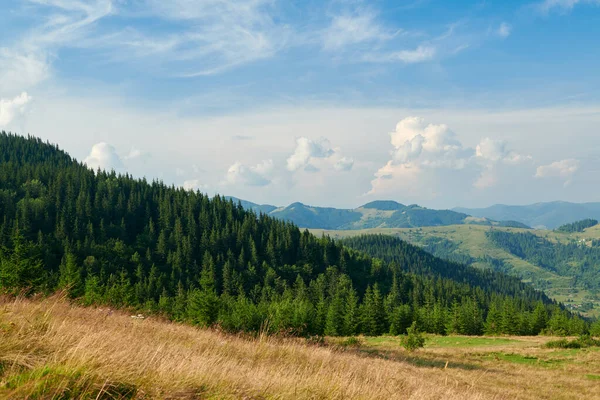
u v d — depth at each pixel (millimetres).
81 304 9727
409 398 7484
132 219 185250
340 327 76938
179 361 5465
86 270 122188
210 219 192500
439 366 28266
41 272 34844
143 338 7555
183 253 158875
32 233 146625
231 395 4680
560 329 92000
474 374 25641
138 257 147125
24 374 3779
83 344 4719
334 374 7062
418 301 151000
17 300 6988
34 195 179375
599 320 89875
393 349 41781
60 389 3619
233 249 177125
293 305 52281
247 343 9977
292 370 7168
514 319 95875
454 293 162625
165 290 125500
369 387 6949
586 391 24312
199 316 37844
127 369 4441
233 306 39562
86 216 169750
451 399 9367
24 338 4664
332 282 154500
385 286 171500
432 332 88938
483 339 64688
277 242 181250
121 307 11719
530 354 41125
